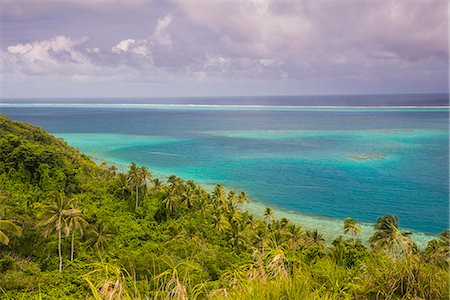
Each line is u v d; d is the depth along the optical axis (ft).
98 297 16.49
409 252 21.74
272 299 15.98
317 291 16.70
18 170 207.51
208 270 84.74
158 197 197.36
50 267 119.85
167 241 145.59
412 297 18.79
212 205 192.65
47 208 123.75
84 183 218.79
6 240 109.81
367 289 19.31
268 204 256.52
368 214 235.61
